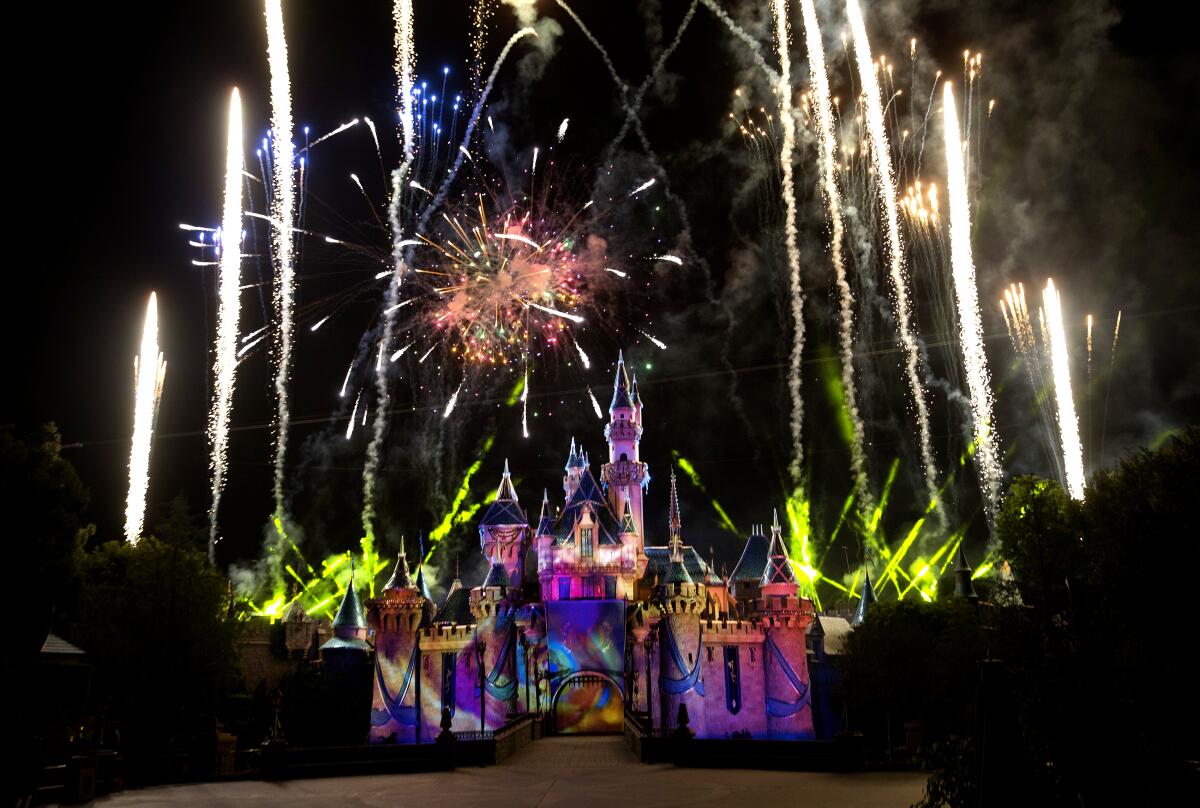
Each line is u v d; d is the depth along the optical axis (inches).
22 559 1828.2
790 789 1497.3
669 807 1306.6
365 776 1872.5
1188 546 1571.1
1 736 1312.7
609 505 4697.3
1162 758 1014.4
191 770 1866.4
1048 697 1045.2
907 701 3179.1
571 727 3941.9
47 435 2100.1
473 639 4082.2
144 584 2994.6
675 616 4077.3
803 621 4244.6
